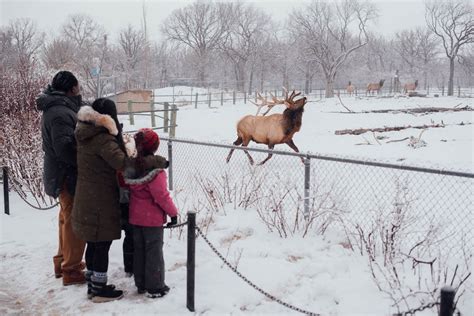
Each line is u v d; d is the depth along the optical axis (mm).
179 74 82375
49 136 5160
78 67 36531
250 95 54188
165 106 18141
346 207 7012
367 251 5656
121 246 6250
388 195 8148
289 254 5797
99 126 4719
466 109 31188
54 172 5211
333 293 4883
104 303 4902
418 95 51844
